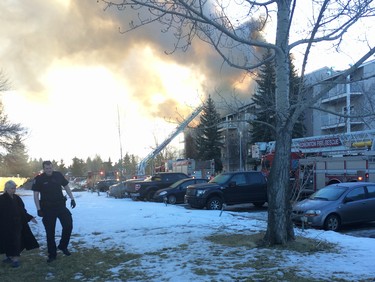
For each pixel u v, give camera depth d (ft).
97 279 20.47
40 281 20.67
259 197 59.06
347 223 40.57
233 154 183.42
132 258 24.54
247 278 19.15
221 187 56.70
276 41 26.58
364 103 40.16
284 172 26.63
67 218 25.34
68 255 25.75
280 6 26.37
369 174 59.21
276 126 26.96
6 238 23.45
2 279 21.07
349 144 65.87
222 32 23.97
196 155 204.33
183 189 70.64
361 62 24.32
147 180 82.84
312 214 39.50
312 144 73.51
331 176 64.64
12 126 122.01
